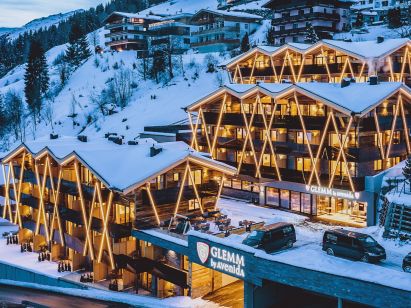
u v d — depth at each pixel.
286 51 75.56
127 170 46.22
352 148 48.16
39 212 56.25
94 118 115.69
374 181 47.03
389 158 52.34
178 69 126.62
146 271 43.09
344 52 66.88
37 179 55.38
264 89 54.88
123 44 162.38
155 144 53.06
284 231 38.31
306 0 108.25
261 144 57.34
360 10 130.88
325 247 36.69
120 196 45.72
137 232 44.22
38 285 48.78
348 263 34.19
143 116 105.06
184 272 41.28
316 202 51.94
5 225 71.00
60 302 43.31
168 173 46.41
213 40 138.25
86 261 51.53
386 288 28.83
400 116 52.50
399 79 68.75
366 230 44.25
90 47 186.38
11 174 60.84
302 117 52.25
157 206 45.38
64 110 125.25
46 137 63.81
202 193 48.62
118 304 41.81
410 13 109.38
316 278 32.00
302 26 110.62
